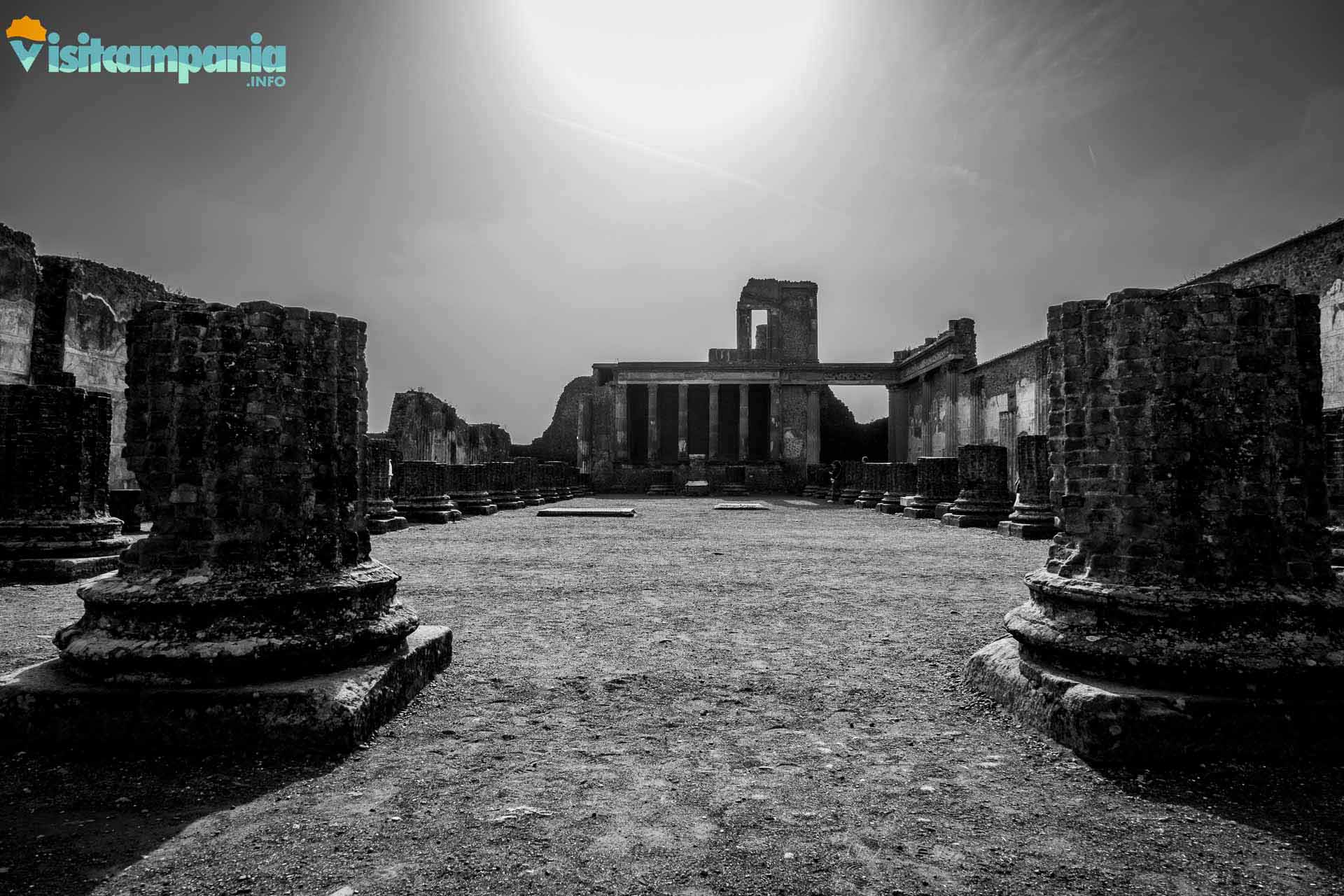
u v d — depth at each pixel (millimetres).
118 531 10156
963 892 2381
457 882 2412
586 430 46906
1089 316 4125
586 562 10250
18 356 16125
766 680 4660
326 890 2363
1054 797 3059
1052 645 3846
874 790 3123
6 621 6434
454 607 6914
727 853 2605
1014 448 31453
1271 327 3928
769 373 45500
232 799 3016
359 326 4562
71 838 2705
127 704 3498
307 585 3971
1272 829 2797
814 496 36688
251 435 4020
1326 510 3967
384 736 3721
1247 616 3664
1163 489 3846
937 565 10117
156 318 4043
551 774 3279
